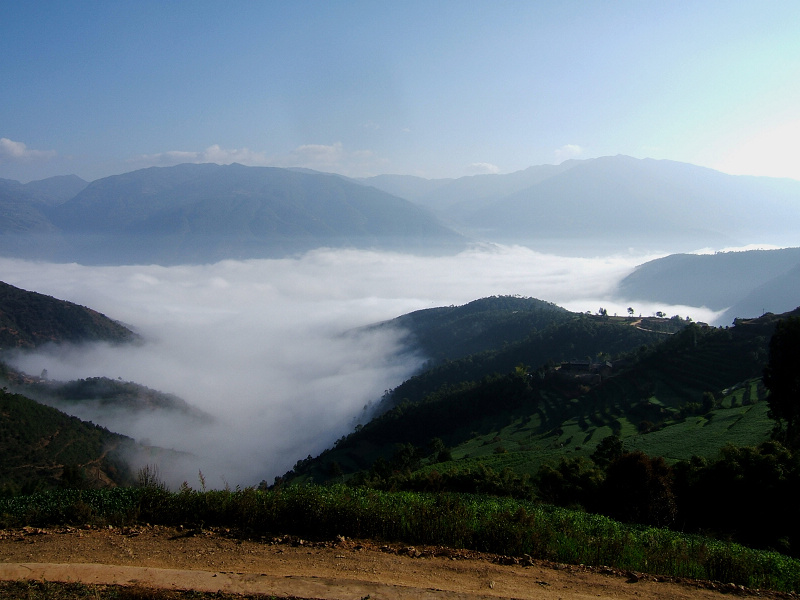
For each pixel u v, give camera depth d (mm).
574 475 25906
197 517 12117
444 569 10016
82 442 68500
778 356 31109
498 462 41562
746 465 21531
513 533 11516
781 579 11250
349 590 8734
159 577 9000
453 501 13445
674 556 11742
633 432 53375
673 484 22344
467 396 87625
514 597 8969
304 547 10727
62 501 14000
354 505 12031
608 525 15242
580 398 75000
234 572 9328
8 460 57438
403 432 86938
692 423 46312
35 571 9172
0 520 12219
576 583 9852
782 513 19547
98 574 9086
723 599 9664
